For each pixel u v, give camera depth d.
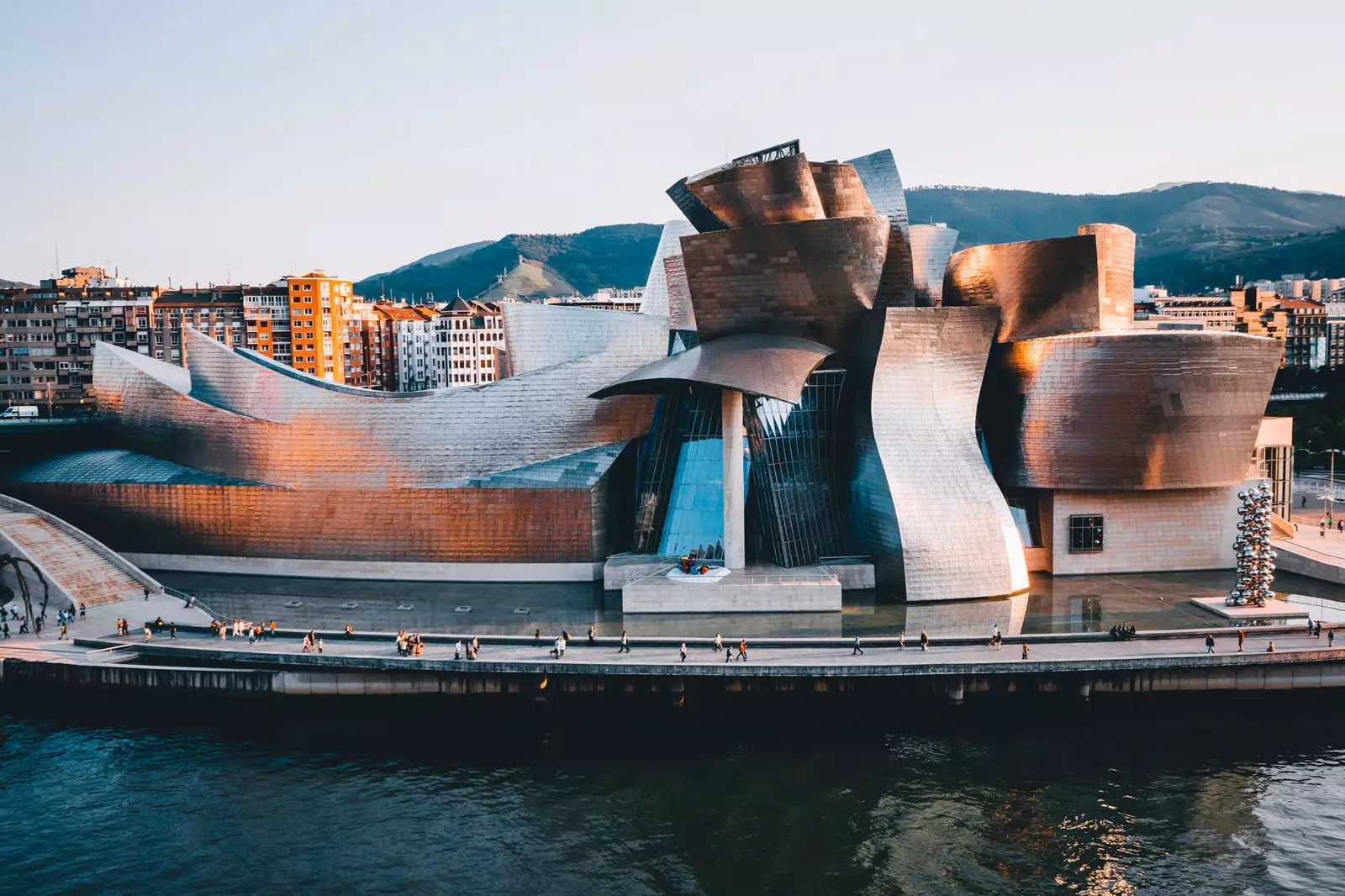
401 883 35.72
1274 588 66.94
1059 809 40.62
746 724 49.81
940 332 66.62
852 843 37.94
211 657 54.12
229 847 38.41
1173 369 67.81
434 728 50.03
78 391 148.88
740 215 67.44
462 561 72.94
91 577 65.94
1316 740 47.41
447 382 169.25
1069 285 70.31
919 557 63.91
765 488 68.12
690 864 36.56
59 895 35.31
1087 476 70.69
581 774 44.25
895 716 50.34
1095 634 54.28
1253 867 36.22
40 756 47.09
